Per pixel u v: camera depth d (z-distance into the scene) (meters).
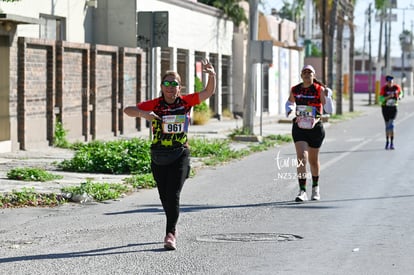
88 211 28.27
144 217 26.81
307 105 29.83
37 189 32.31
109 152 39.62
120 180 36.06
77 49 54.16
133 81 63.69
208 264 19.55
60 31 61.38
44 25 58.72
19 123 47.31
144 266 19.38
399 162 44.75
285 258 20.16
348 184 35.03
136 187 34.28
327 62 110.19
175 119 21.80
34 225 25.41
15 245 22.12
